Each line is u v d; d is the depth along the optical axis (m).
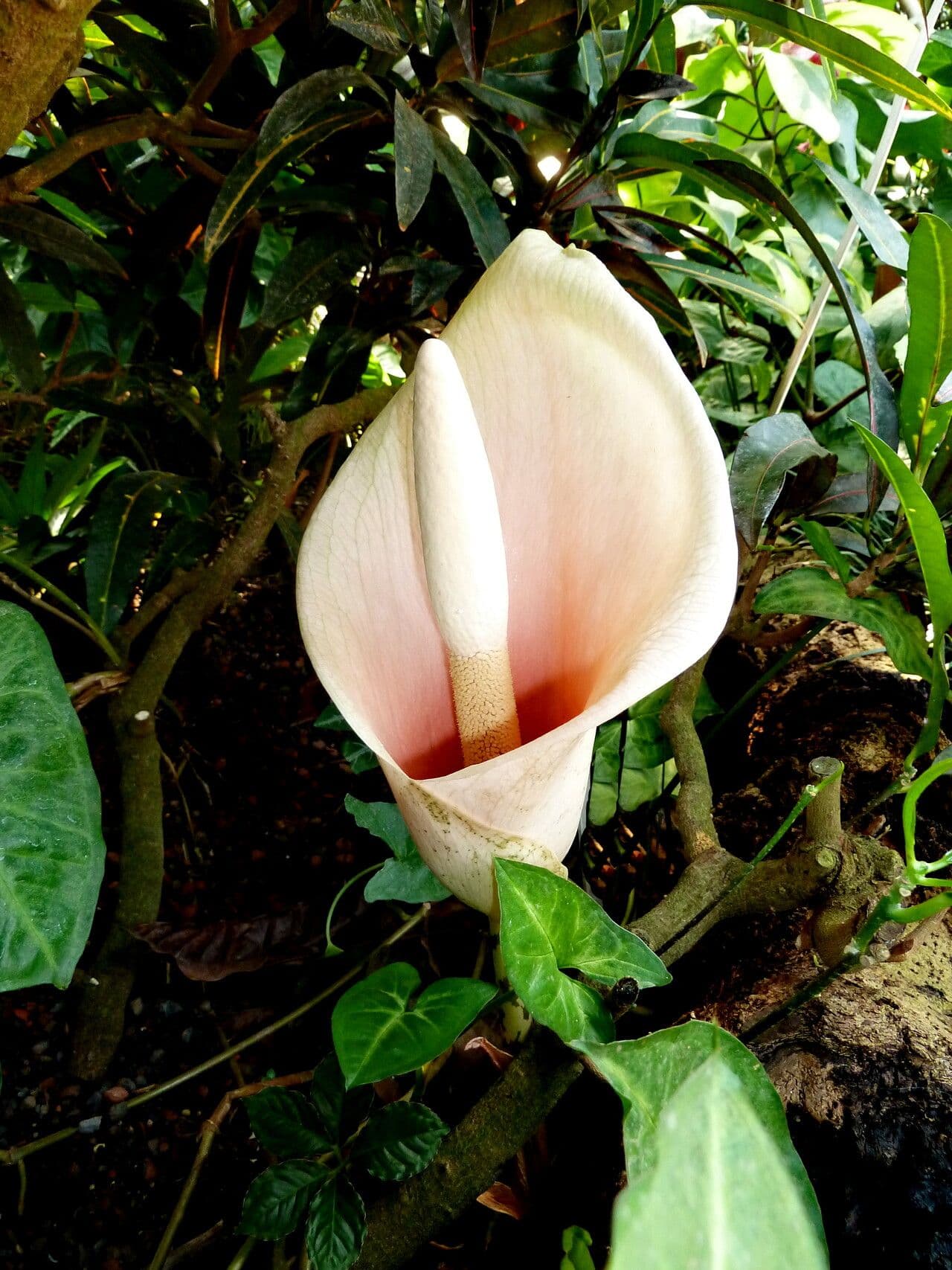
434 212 0.66
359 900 0.72
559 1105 0.55
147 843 0.68
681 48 0.86
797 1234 0.31
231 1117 0.64
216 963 0.66
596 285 0.43
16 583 0.73
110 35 0.69
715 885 0.53
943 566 0.47
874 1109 0.44
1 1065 0.66
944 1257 0.40
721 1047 0.35
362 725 0.43
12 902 0.48
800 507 0.65
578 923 0.44
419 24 0.64
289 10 0.60
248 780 0.88
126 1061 0.67
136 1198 0.61
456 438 0.43
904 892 0.42
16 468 1.10
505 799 0.42
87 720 0.86
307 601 0.46
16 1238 0.59
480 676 0.47
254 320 0.98
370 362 1.17
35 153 0.80
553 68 0.63
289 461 0.70
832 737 0.69
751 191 0.62
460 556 0.44
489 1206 0.52
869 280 1.03
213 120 0.67
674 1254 0.30
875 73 0.54
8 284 0.71
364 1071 0.45
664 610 0.39
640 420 0.43
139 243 0.76
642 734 0.69
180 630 0.69
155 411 0.84
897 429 0.60
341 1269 0.45
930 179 0.96
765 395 0.94
